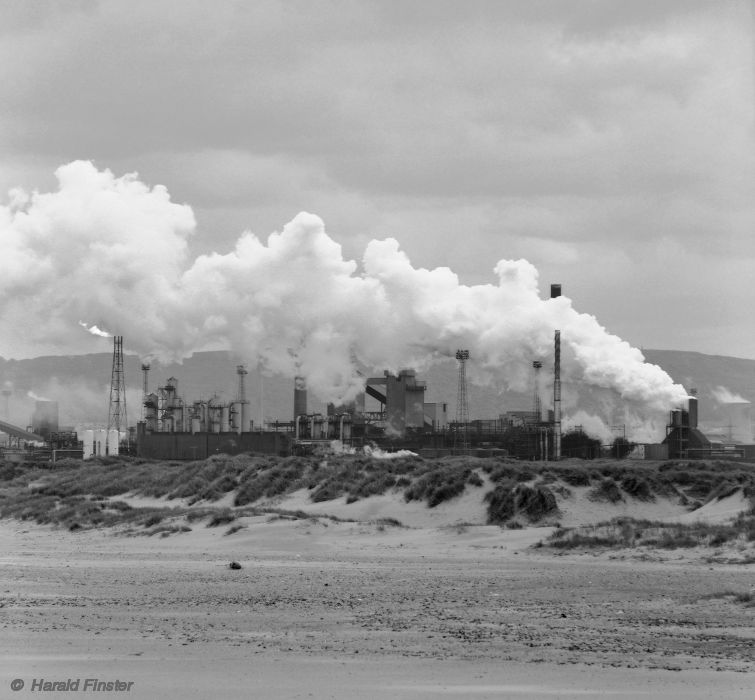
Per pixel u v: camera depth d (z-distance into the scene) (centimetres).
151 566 6844
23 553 7950
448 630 4250
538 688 3189
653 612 4747
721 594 5225
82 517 10150
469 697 3073
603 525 8119
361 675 3359
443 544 7931
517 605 4975
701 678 3331
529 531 8331
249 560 7212
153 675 3362
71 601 5156
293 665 3512
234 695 3092
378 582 5900
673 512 9656
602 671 3431
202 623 4438
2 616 4628
